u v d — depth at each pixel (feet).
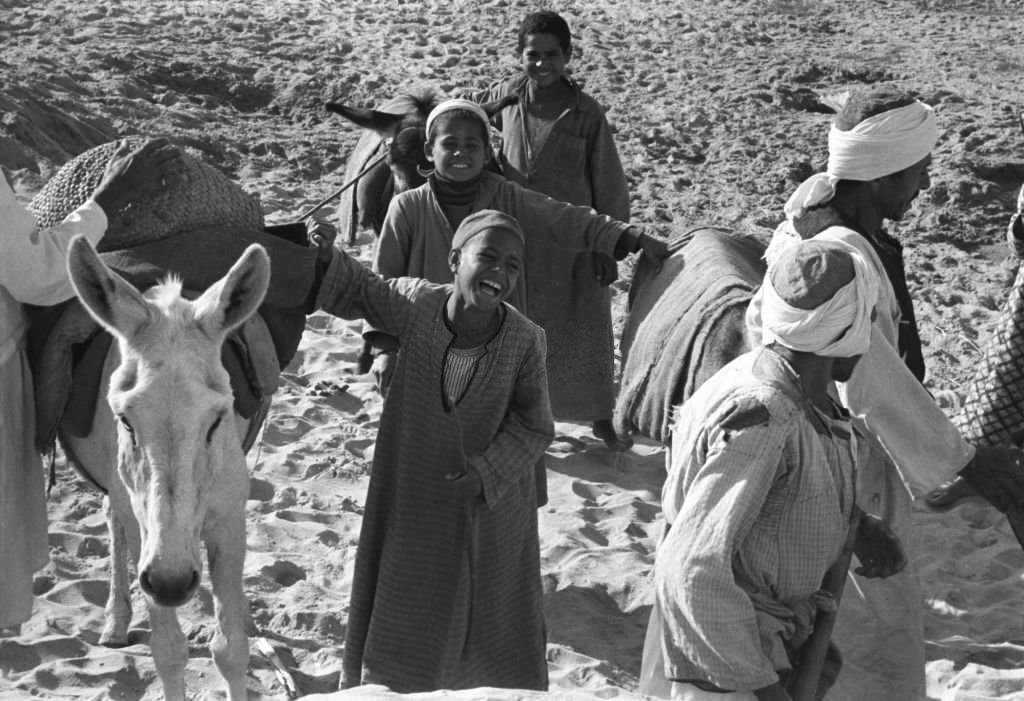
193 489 12.48
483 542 14.88
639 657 18.19
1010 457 13.20
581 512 22.20
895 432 12.86
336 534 20.81
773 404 10.52
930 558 21.09
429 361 14.74
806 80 52.85
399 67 50.21
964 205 40.83
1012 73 55.83
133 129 40.55
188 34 51.65
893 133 13.79
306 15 57.00
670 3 64.39
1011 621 19.25
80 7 53.52
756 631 10.50
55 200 16.30
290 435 24.52
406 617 14.87
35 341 14.96
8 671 16.51
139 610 18.31
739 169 43.34
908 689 13.38
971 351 30.22
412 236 18.54
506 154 23.47
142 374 12.60
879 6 68.13
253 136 42.57
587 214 18.45
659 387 16.24
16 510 14.78
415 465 14.84
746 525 10.44
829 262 10.59
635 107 48.47
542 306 22.06
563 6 62.03
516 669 15.52
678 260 17.72
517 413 14.94
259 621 18.02
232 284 13.04
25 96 39.01
